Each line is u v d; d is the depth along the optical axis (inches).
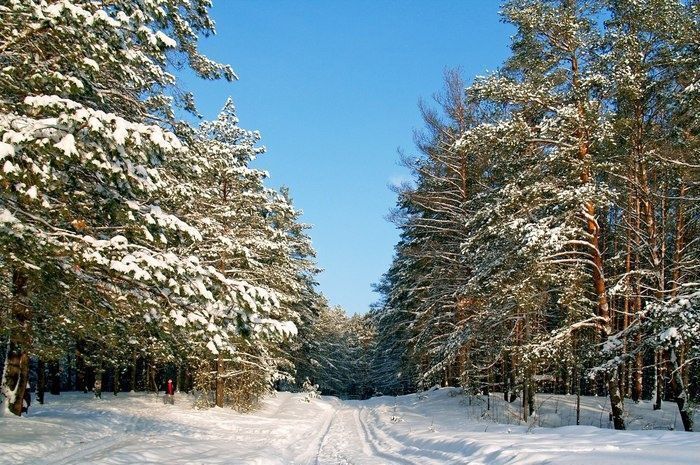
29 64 303.6
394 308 1192.8
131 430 627.2
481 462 338.0
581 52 587.8
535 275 552.4
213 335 297.4
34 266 288.7
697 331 424.8
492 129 578.2
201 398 983.0
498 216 594.6
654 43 563.5
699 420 697.6
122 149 270.7
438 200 918.4
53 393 1189.7
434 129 895.1
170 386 1080.2
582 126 548.7
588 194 532.7
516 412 798.5
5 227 260.5
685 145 550.3
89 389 1428.4
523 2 588.1
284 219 973.8
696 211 682.8
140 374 1690.5
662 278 559.5
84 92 322.3
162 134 271.3
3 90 315.9
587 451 319.0
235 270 797.2
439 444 460.8
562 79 598.2
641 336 555.8
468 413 800.9
